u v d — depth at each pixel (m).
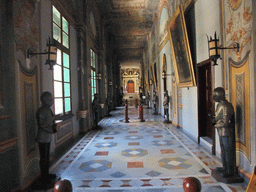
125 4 13.27
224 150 3.71
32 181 3.87
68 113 7.09
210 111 5.97
